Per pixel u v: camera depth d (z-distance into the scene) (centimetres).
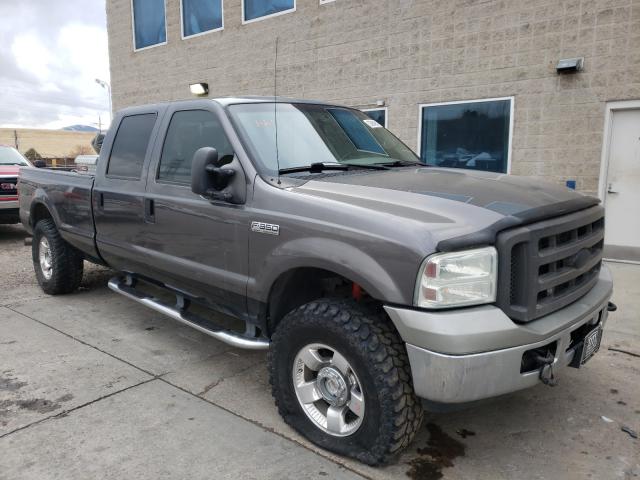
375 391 257
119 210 437
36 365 400
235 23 1096
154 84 1303
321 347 286
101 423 317
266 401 347
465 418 327
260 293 314
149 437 303
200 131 371
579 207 292
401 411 254
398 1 860
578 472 273
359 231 259
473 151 820
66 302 562
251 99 377
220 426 315
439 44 826
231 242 330
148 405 340
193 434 306
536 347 248
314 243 276
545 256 253
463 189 291
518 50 752
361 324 263
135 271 449
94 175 484
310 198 289
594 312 288
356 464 277
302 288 319
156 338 459
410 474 270
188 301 420
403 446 264
